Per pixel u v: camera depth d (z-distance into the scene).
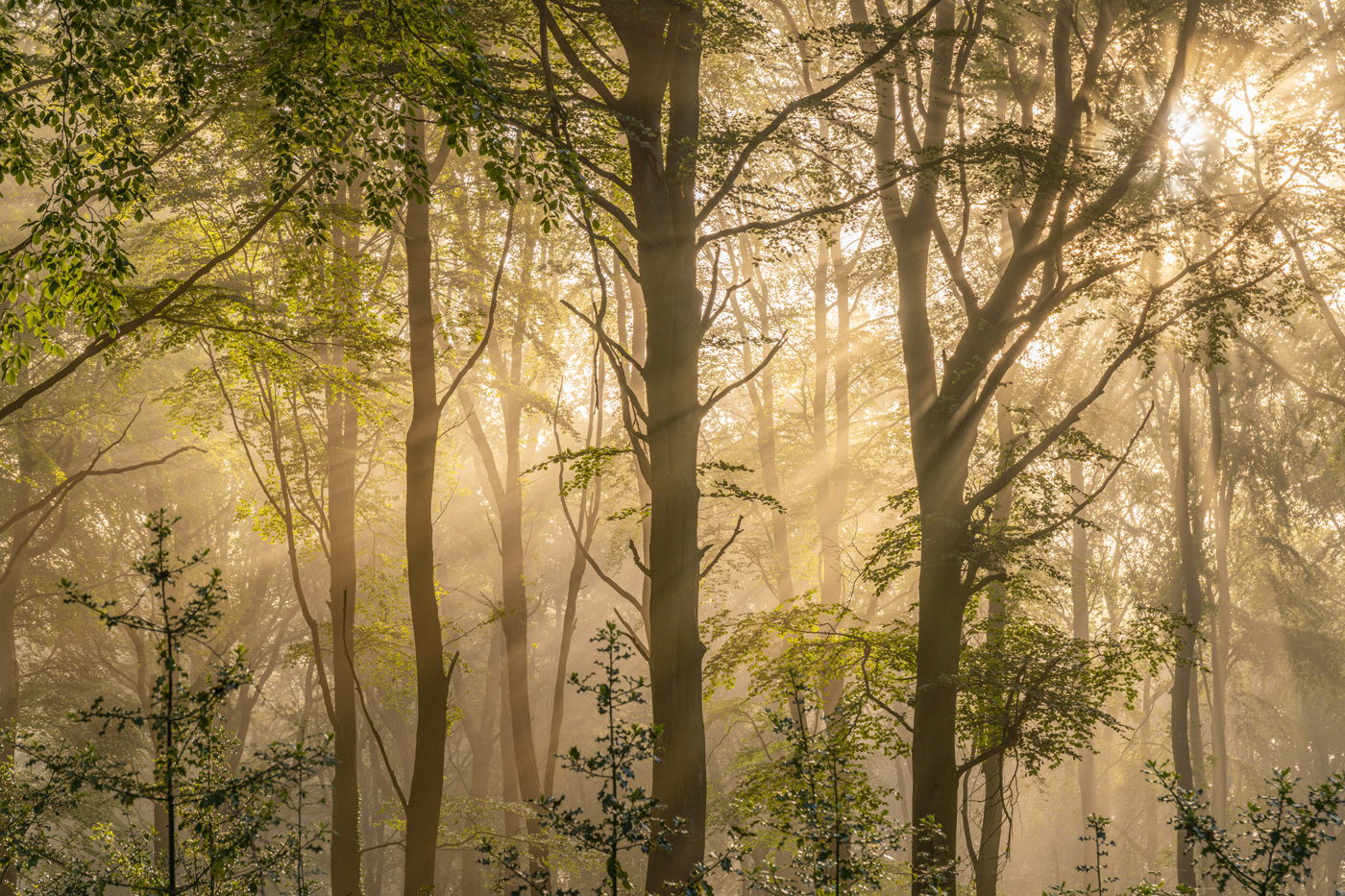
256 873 5.09
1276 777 4.45
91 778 4.77
